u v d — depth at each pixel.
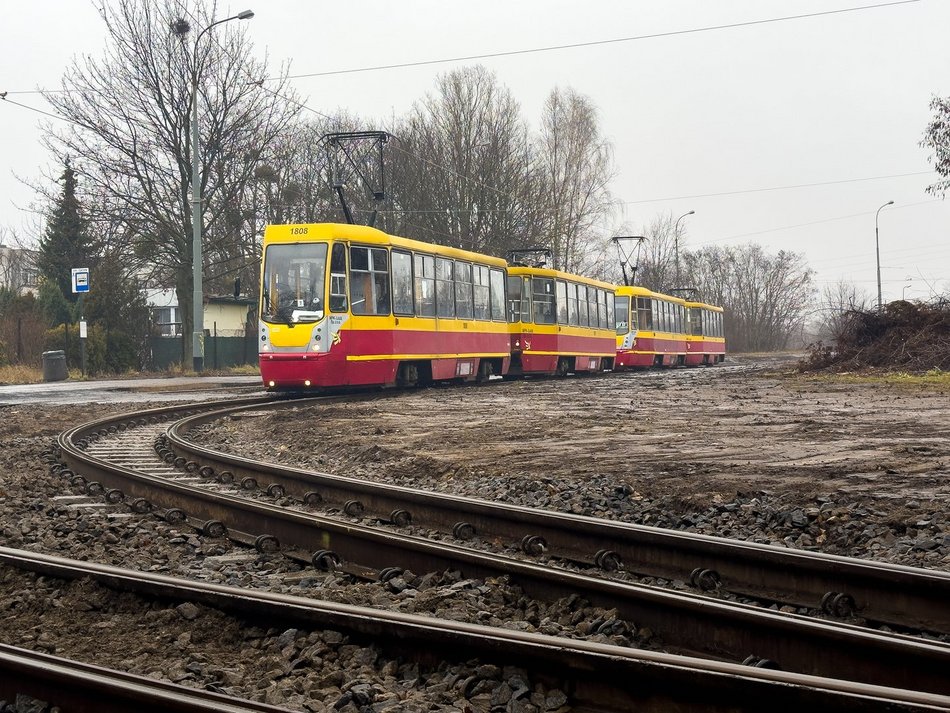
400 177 54.78
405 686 5.32
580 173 61.56
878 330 35.19
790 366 43.88
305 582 7.83
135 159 42.84
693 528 9.51
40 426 20.19
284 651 5.89
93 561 8.62
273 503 11.38
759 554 7.27
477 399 25.17
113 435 18.41
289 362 24.70
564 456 14.06
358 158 54.66
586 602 6.68
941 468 11.74
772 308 111.81
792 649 5.56
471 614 6.61
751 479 11.38
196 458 14.31
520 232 56.19
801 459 12.93
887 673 5.18
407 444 15.86
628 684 4.86
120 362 46.81
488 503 9.42
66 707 4.89
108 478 12.45
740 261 113.00
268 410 22.64
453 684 5.24
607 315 45.50
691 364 62.19
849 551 8.41
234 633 6.28
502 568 7.28
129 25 42.41
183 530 9.95
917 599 6.48
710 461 12.99
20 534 9.63
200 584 6.78
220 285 56.12
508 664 5.26
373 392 28.20
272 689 5.29
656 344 53.50
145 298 49.47
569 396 26.23
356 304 25.28
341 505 11.07
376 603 6.98
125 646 6.17
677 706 4.67
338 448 15.95
